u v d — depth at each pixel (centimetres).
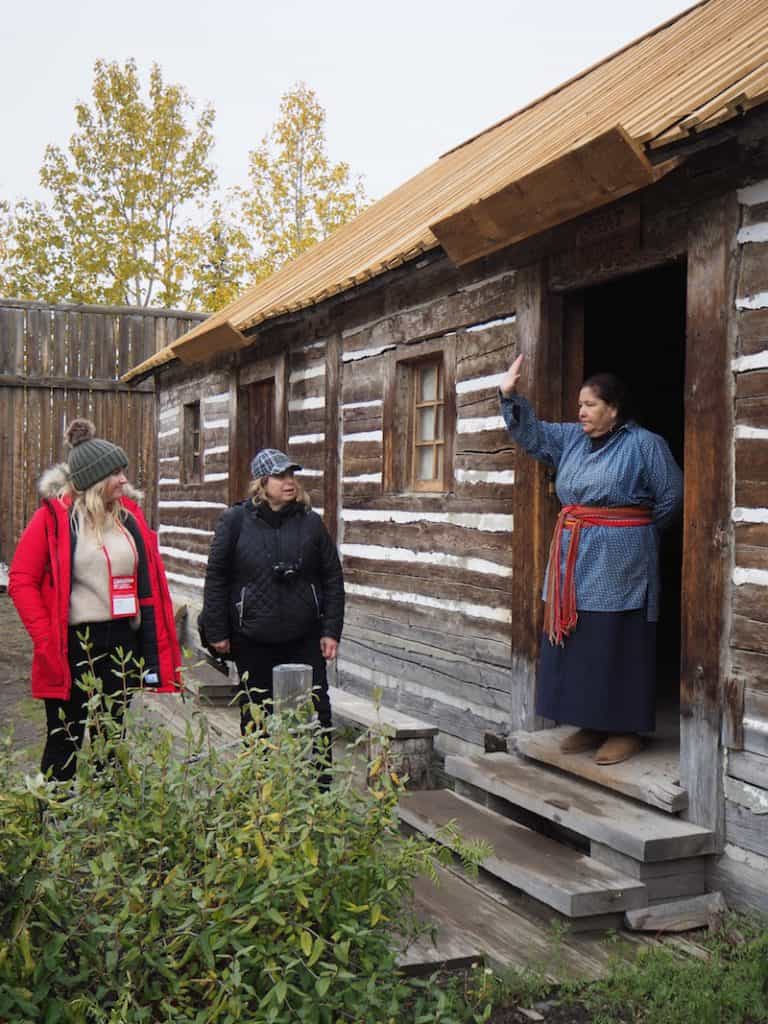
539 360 532
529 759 525
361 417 750
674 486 457
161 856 297
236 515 509
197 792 315
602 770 460
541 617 534
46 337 1583
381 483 717
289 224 2347
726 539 411
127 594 462
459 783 543
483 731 593
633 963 370
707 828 415
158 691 473
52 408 1593
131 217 2402
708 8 738
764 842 393
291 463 507
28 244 2378
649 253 456
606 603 462
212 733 680
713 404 416
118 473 468
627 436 466
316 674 509
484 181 661
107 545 461
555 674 482
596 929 401
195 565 1152
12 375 1564
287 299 802
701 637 420
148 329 1630
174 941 278
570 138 544
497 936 389
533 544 536
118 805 308
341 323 781
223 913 277
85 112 2383
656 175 406
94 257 2355
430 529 653
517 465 550
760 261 398
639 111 494
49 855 276
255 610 501
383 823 312
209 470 1114
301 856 289
